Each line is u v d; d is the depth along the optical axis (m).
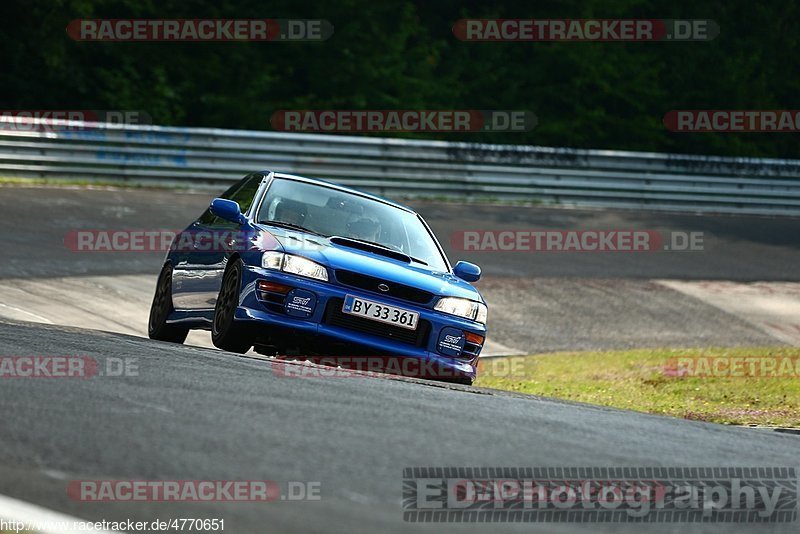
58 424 13.81
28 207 58.91
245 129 101.06
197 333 40.28
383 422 15.96
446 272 28.80
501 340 47.03
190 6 103.19
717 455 16.48
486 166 80.44
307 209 28.78
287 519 10.33
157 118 97.62
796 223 87.31
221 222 29.28
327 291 25.73
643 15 123.06
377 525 10.38
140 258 52.28
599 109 113.62
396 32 110.69
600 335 50.31
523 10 117.19
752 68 124.12
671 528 11.73
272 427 14.69
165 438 13.42
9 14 94.94
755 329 54.78
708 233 78.81
